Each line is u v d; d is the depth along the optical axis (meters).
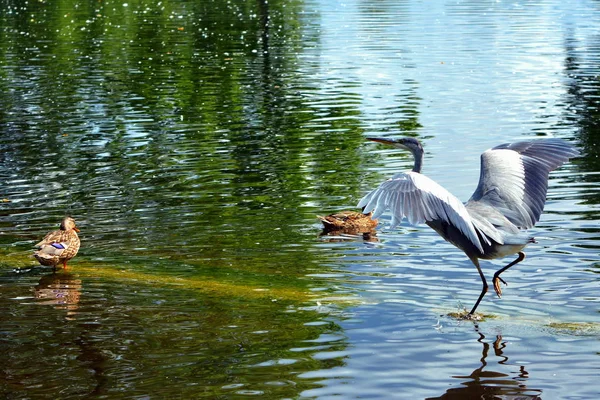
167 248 12.72
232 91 26.22
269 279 11.30
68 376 8.33
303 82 27.42
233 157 18.62
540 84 26.20
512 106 23.22
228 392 7.92
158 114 23.16
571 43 34.16
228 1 54.16
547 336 9.27
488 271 11.43
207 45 35.69
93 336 9.39
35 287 11.18
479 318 9.80
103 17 46.00
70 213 14.64
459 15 44.75
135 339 9.30
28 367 8.55
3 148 19.61
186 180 16.77
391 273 11.45
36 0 54.97
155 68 30.39
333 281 11.17
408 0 53.56
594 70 28.30
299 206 14.97
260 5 51.75
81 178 17.02
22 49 35.00
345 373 8.34
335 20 43.84
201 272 11.63
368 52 33.06
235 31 40.00
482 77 27.56
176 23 43.22
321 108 23.58
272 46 35.12
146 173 17.34
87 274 11.66
